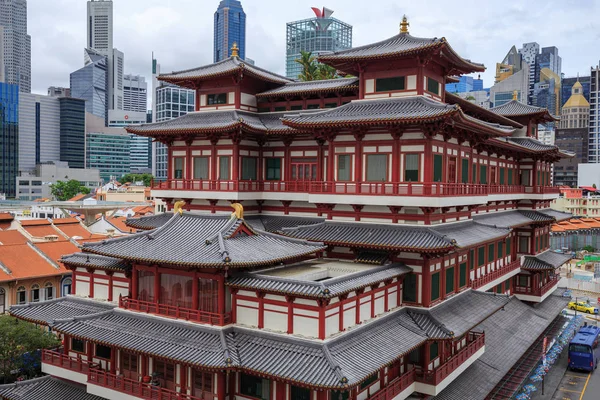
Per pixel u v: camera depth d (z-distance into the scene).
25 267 78.12
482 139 55.41
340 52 53.59
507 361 56.25
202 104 60.91
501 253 68.56
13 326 56.12
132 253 43.47
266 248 43.44
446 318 46.09
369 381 40.78
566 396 62.84
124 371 45.78
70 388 48.28
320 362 35.34
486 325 63.03
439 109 44.78
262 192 57.25
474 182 61.19
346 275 40.72
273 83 62.31
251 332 39.94
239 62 59.66
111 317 45.59
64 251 87.62
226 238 42.44
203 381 41.03
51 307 51.81
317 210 55.12
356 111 49.56
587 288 126.25
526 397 58.25
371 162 48.97
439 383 43.78
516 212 78.69
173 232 45.75
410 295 47.19
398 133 46.94
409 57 48.75
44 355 49.97
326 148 54.72
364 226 49.59
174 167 60.25
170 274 43.78
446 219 50.59
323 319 37.34
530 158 78.75
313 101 58.59
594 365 73.00
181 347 39.53
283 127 55.22
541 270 75.25
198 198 57.62
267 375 35.50
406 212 48.34
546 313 76.06
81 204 166.00
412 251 45.16
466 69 54.75
